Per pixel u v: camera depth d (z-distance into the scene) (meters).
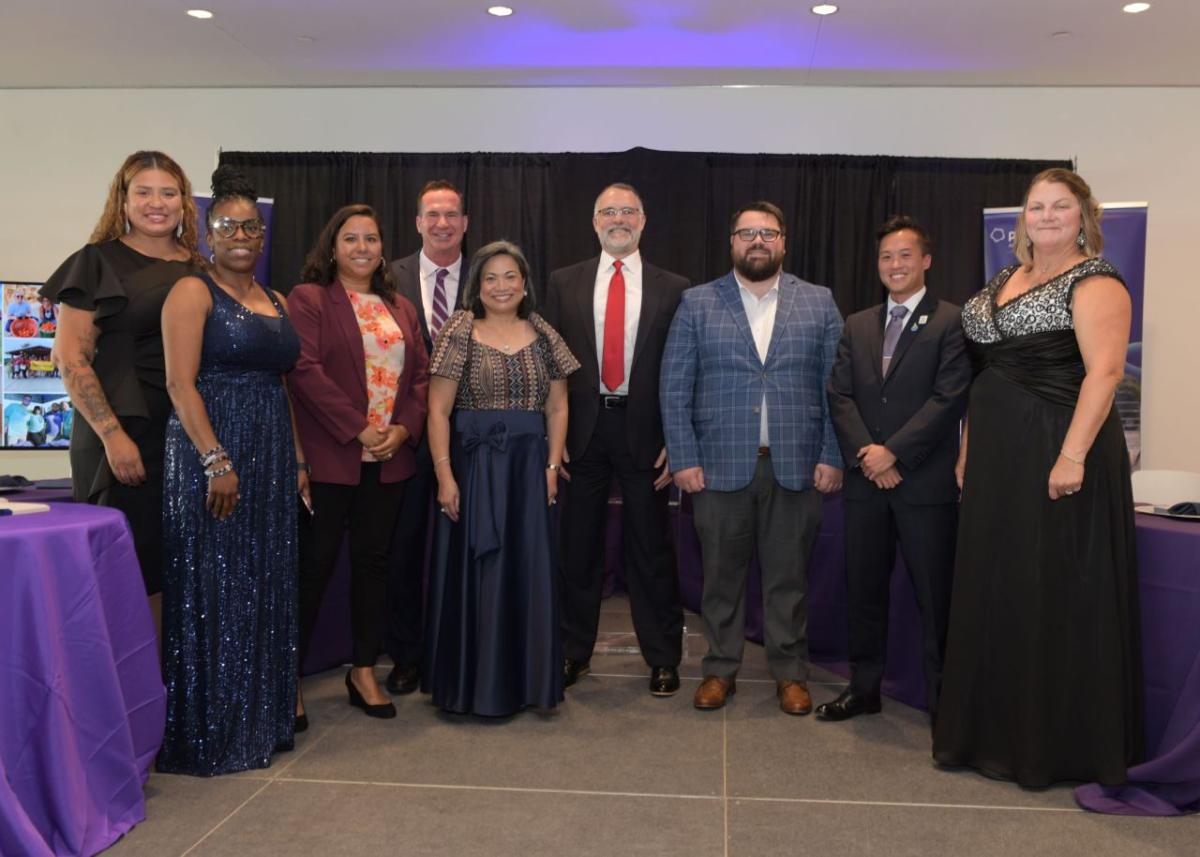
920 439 2.96
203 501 2.62
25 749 2.07
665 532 3.48
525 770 2.74
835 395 3.18
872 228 6.00
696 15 4.83
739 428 3.22
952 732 2.73
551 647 3.17
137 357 2.71
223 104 6.33
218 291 2.66
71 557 2.18
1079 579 2.56
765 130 6.16
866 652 3.23
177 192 2.79
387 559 3.25
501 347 3.19
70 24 5.08
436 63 5.70
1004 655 2.65
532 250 6.09
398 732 3.05
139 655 2.41
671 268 5.99
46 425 4.45
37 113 6.39
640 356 3.38
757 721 3.18
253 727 2.73
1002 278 2.82
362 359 3.11
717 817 2.43
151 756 2.48
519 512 3.16
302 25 5.05
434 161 6.12
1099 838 2.31
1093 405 2.48
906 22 4.88
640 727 3.11
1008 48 5.26
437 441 3.17
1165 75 5.71
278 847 2.24
